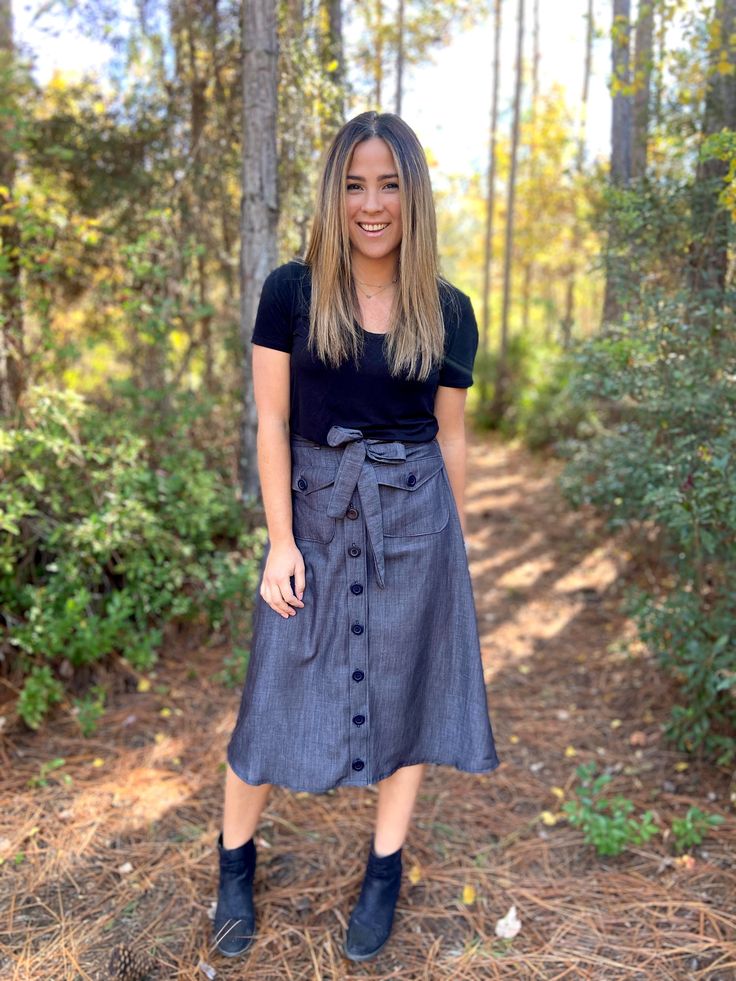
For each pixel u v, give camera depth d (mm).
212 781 2223
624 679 2865
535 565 4168
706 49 2566
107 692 2631
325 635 1473
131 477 2607
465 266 11719
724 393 2189
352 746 1494
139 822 2039
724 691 2311
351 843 2012
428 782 2281
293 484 1488
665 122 2916
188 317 3162
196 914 1751
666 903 1812
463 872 1921
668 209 2432
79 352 3143
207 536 2904
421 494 1483
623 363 2367
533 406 7176
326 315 1370
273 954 1658
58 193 3537
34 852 1911
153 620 2959
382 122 1373
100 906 1760
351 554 1446
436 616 1550
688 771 2312
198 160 3336
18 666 2506
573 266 7320
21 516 2510
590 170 5156
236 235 3633
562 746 2479
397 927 1748
